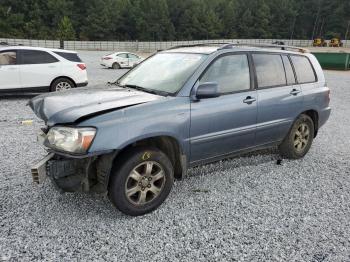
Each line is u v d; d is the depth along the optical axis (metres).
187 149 3.81
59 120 3.19
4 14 80.81
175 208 3.73
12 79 9.73
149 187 3.55
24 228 3.24
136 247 3.02
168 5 99.94
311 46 78.06
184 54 4.43
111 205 3.74
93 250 2.96
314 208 3.84
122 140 3.21
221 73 4.16
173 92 3.78
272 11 107.31
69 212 3.56
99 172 3.32
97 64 28.47
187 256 2.92
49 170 3.18
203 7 100.06
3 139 6.04
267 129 4.69
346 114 9.92
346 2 107.31
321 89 5.51
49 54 10.34
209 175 4.67
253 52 4.61
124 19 92.38
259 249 3.05
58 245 3.01
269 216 3.62
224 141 4.17
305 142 5.45
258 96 4.47
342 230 3.40
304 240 3.21
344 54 29.33
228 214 3.64
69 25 77.44
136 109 3.37
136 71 4.69
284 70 5.01
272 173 4.84
